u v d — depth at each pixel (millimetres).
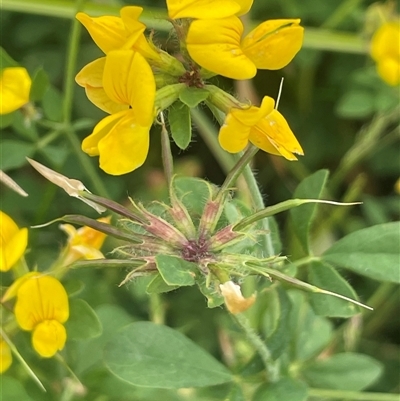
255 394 188
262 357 186
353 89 291
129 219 163
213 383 188
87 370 209
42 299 183
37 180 287
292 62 312
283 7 318
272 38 163
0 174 177
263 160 313
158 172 291
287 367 194
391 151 319
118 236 163
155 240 162
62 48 303
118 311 222
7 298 183
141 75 158
